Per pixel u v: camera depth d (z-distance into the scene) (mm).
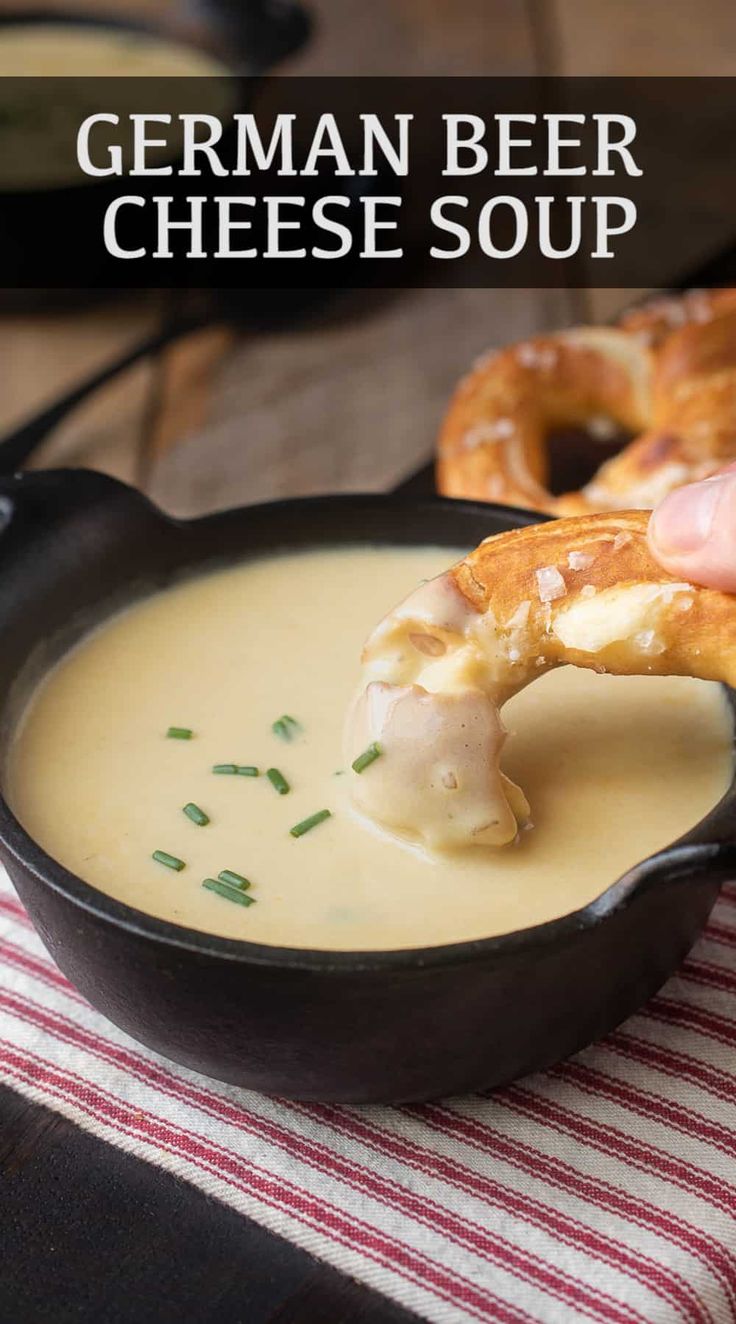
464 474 698
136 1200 498
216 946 465
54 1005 537
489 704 501
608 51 1079
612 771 528
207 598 582
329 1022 471
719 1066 517
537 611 498
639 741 536
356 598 581
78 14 1075
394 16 1143
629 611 490
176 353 872
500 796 501
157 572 581
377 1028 473
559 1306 473
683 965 541
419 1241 484
